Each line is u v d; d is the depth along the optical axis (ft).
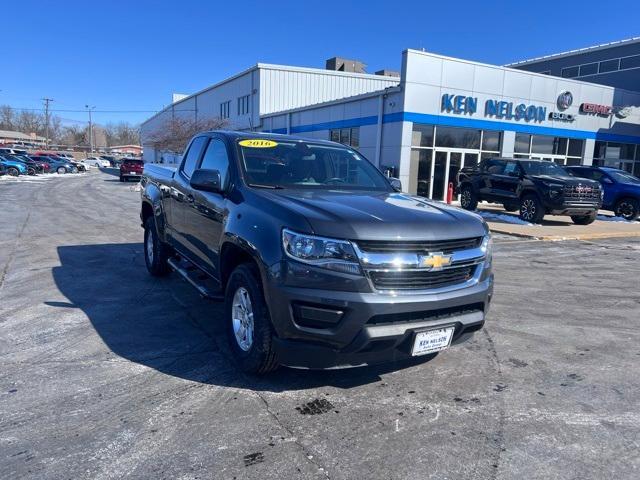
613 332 17.53
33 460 9.11
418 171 69.97
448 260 11.35
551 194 47.67
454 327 11.55
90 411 10.90
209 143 17.38
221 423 10.55
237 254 13.16
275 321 11.04
